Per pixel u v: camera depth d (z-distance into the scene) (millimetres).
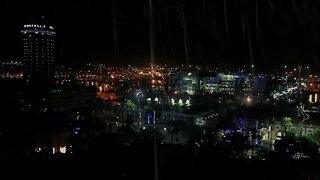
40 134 73438
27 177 43188
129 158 54625
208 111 126188
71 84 157750
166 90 187375
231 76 195875
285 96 173375
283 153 57969
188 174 47656
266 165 52500
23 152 61156
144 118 120312
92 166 49000
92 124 88688
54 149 69812
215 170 50406
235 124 101312
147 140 71750
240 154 70875
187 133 100188
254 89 188500
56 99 135000
